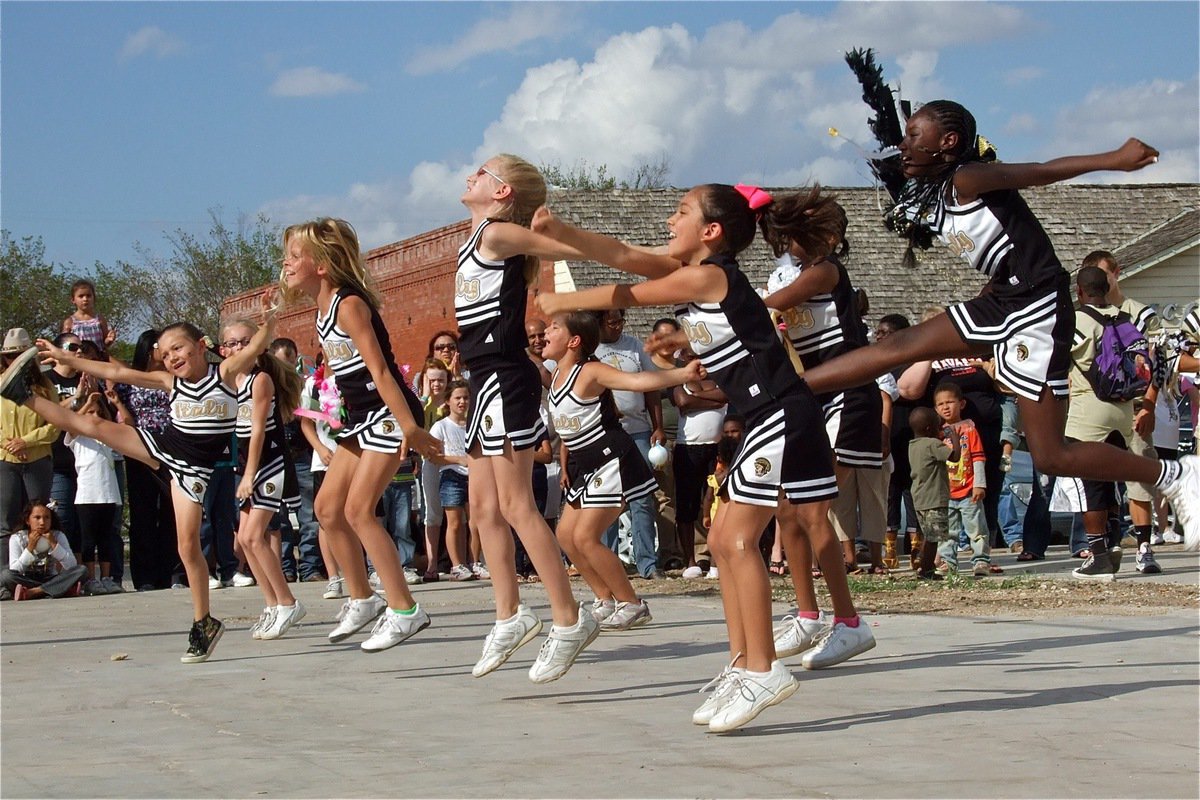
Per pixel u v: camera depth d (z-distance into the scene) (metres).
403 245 27.84
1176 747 3.91
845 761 3.82
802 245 5.33
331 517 6.62
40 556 10.26
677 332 7.18
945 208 5.07
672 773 3.74
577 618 5.36
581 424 7.00
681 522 10.55
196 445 6.51
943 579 9.32
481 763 3.95
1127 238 24.45
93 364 6.77
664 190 24.69
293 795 3.59
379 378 6.03
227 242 48.44
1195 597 7.99
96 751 4.31
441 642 6.97
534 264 5.50
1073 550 10.57
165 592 10.52
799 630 5.78
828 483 4.39
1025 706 4.59
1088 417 8.77
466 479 10.79
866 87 5.43
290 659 6.49
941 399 9.77
